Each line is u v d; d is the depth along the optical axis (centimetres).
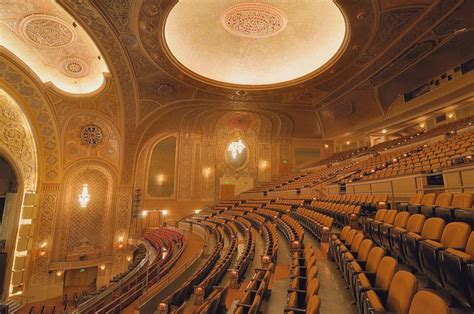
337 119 1420
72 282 1148
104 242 1179
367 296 171
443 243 225
